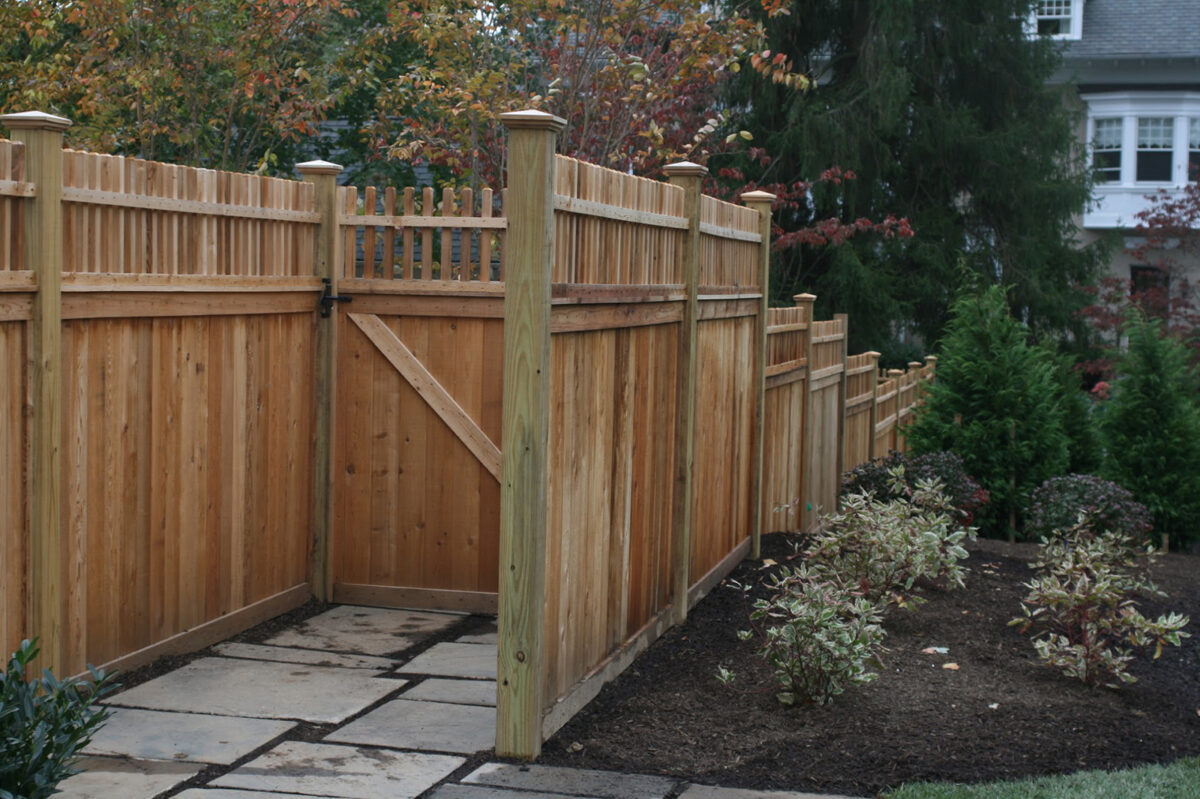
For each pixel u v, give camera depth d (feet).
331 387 23.29
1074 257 64.85
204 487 20.11
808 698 16.92
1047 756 15.16
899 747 15.31
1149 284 72.33
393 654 20.07
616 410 17.85
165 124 41.45
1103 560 23.52
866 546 21.89
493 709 16.94
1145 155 82.79
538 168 14.26
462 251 22.82
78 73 38.86
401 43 51.72
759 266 26.30
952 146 60.70
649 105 37.01
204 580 20.25
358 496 23.52
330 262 23.12
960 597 23.91
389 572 23.50
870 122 59.06
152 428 18.69
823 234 55.52
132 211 17.89
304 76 38.24
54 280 16.05
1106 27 85.35
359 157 52.75
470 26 36.40
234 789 13.57
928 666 19.11
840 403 34.47
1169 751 15.60
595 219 16.62
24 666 11.47
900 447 44.73
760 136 59.93
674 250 20.47
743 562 26.30
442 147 37.42
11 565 15.75
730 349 24.39
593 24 34.65
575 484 16.21
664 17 41.19
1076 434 41.09
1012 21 62.80
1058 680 18.63
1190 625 23.56
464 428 22.95
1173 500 35.70
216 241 19.98
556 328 15.03
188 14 37.86
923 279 59.93
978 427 34.99
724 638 20.54
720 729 15.97
